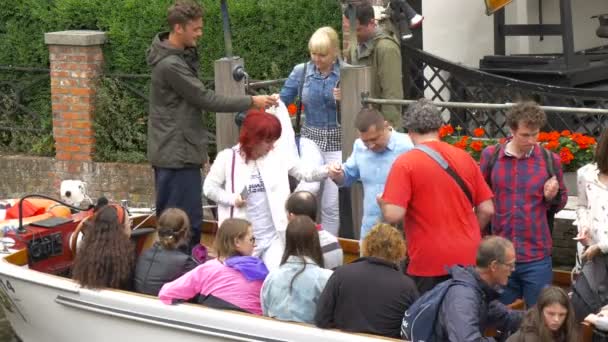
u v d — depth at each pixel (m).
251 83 15.11
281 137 13.25
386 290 10.14
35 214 14.46
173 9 13.24
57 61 19.09
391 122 14.27
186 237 12.03
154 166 13.73
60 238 13.42
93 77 19.06
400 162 10.93
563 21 17.03
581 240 10.80
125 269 11.95
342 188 14.10
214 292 11.24
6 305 13.29
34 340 13.10
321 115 14.32
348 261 13.50
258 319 10.77
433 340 9.79
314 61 14.04
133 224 14.25
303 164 13.04
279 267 10.91
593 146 14.45
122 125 19.08
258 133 12.59
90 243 12.02
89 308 11.95
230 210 12.78
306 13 18.08
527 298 11.58
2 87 20.19
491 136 16.45
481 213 11.15
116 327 11.86
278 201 12.71
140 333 11.67
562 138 14.61
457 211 10.91
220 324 11.00
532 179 11.38
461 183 10.93
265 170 12.71
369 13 14.50
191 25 13.27
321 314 10.35
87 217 13.41
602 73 17.42
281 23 18.20
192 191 13.75
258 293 11.31
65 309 12.30
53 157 19.66
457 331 9.42
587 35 19.22
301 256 10.83
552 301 9.41
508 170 11.44
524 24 17.97
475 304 9.56
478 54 18.31
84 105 19.03
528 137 11.13
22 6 19.73
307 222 10.84
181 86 13.32
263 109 13.65
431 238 10.88
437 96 16.83
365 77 13.84
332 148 14.37
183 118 13.52
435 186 10.86
